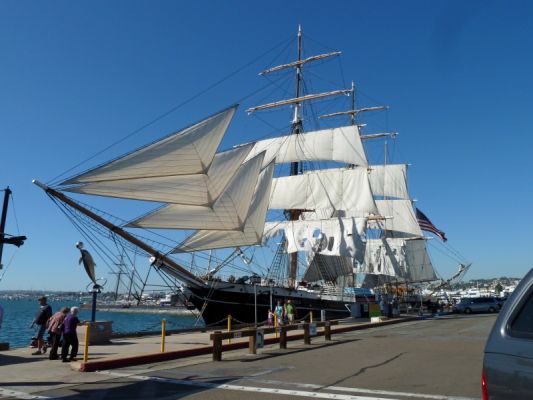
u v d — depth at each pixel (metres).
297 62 59.06
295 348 17.94
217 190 29.28
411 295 74.81
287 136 60.66
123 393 9.81
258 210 37.31
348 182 58.12
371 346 18.22
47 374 12.20
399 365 13.25
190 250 33.88
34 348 16.95
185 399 9.16
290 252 51.78
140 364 14.04
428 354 15.55
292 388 10.16
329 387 10.24
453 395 9.29
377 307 37.88
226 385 10.57
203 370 12.80
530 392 3.70
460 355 15.20
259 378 11.44
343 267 57.53
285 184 58.81
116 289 29.80
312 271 55.19
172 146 26.72
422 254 79.50
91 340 18.00
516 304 4.11
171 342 19.20
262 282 40.44
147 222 29.12
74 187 25.06
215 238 34.94
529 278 4.21
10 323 69.75
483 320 35.72
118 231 28.38
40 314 15.93
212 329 29.06
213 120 27.98
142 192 26.61
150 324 70.69
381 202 80.69
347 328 27.06
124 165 25.73
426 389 9.90
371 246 69.44
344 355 15.65
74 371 12.62
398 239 75.56
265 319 38.50
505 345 3.96
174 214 30.28
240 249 38.91
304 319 40.47
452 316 45.38
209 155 27.64
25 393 9.91
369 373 11.98
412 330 26.67
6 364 13.70
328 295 44.94
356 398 9.10
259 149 61.44
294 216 58.28
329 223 51.72
